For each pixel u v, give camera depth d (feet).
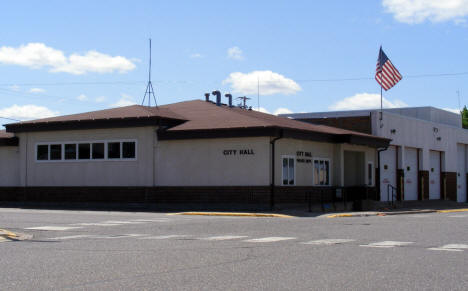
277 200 97.66
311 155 107.76
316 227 61.98
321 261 36.52
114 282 29.63
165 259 37.63
